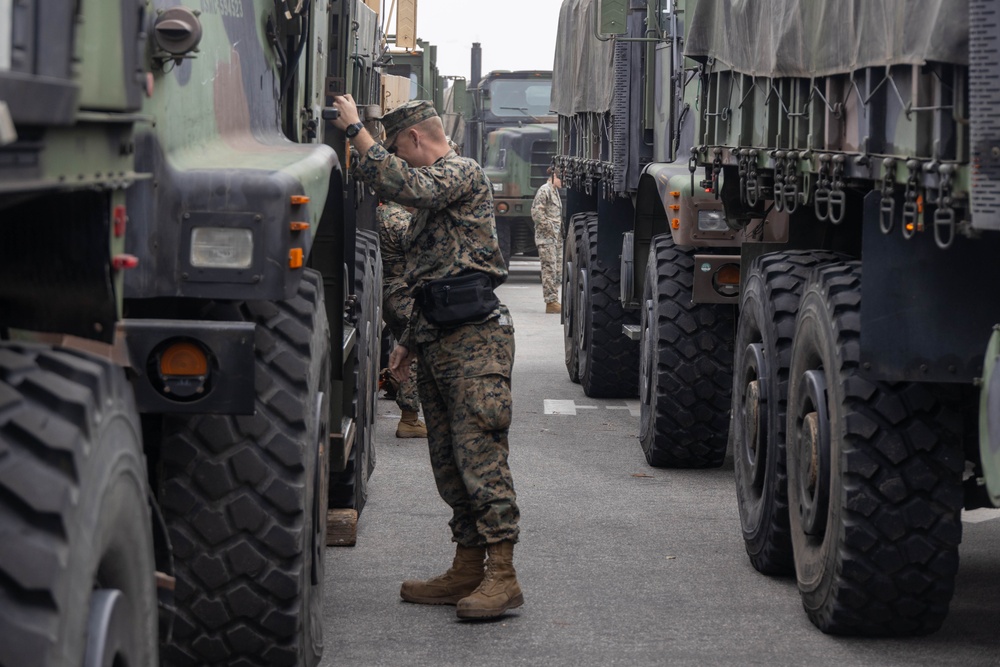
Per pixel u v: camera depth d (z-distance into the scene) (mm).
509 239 39812
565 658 7492
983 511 11102
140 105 4086
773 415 8992
